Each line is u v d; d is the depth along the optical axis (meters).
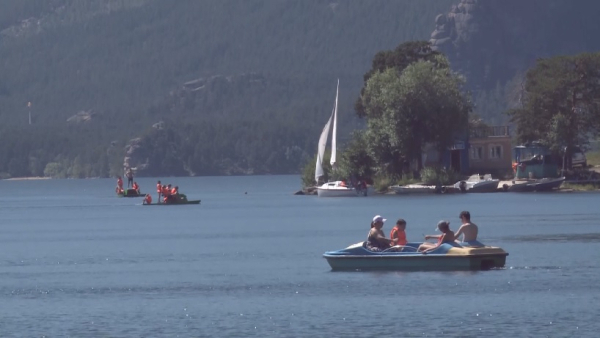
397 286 193.88
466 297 181.38
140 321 170.62
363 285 196.50
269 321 167.25
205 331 161.62
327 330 159.62
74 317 175.50
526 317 164.38
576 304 173.75
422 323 162.12
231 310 177.75
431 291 187.75
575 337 151.38
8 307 186.62
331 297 186.00
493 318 164.12
